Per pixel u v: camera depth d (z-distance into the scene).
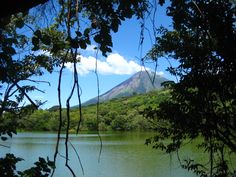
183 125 7.88
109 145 70.31
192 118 7.62
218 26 6.94
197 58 7.29
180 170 25.38
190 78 7.56
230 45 7.19
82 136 103.12
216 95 7.75
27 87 7.22
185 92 7.65
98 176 34.41
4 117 7.19
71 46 3.34
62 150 49.31
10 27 4.05
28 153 52.38
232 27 7.13
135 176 34.00
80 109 2.94
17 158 5.35
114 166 41.47
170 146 8.69
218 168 7.86
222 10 6.90
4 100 6.51
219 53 7.24
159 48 7.74
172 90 8.02
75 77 2.90
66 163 2.84
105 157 51.47
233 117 7.58
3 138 6.12
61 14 3.56
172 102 8.36
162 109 8.05
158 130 8.70
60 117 2.83
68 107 2.84
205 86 7.41
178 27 4.91
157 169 36.69
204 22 4.82
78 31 3.38
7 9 2.24
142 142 72.69
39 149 59.78
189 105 7.73
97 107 3.16
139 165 40.91
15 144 70.31
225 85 7.36
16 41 3.81
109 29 3.61
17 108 7.47
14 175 5.09
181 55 7.59
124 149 61.88
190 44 7.33
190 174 22.56
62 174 33.19
